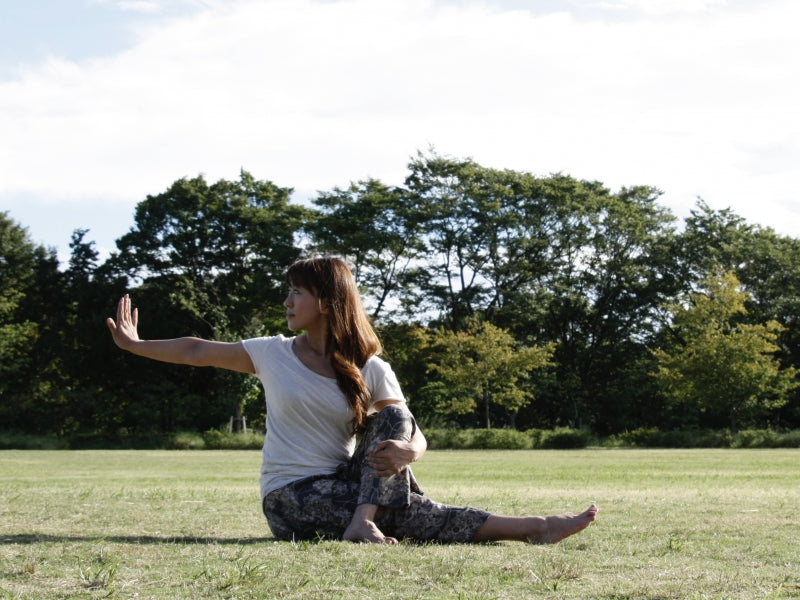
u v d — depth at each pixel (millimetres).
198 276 50219
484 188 52219
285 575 3037
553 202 51406
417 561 3330
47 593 2756
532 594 2799
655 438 39656
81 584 2893
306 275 4176
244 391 42406
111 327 4262
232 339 45812
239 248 51438
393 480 3949
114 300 48469
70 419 45750
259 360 4238
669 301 52656
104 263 49906
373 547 3658
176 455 29172
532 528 3965
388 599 2713
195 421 48125
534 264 52906
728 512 5602
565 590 2861
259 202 52438
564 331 55219
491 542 4016
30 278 50781
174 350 4234
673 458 24875
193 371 49562
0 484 10703
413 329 50750
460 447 38281
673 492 8711
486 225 50312
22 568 3127
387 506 3934
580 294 53281
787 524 4820
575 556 3551
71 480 12688
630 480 13047
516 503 6480
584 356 55000
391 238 50625
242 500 6676
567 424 54969
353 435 4242
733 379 41562
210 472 16781
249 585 2877
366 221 51031
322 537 4031
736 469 17609
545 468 18641
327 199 52406
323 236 50562
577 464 20938
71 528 4492
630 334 54406
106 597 2703
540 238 52062
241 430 43156
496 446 38312
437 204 50750
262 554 3465
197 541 3979
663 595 2809
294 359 4195
